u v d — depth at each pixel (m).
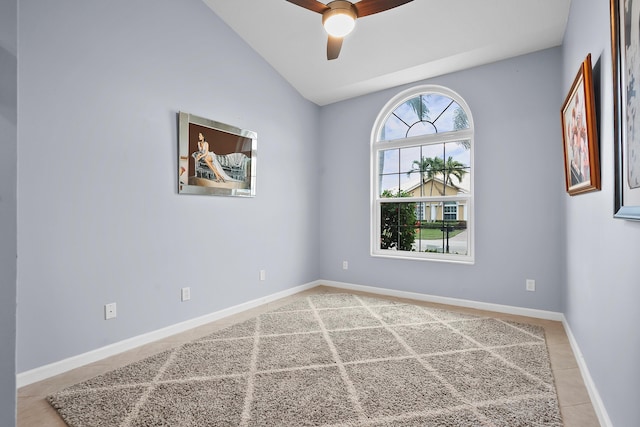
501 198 3.23
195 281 2.90
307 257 4.28
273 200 3.75
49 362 2.02
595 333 1.77
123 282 2.40
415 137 3.83
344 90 4.02
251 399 1.74
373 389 1.83
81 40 2.17
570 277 2.54
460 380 1.92
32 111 1.95
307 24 3.11
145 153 2.54
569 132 2.29
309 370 2.05
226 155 3.17
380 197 4.10
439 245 3.70
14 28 0.59
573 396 1.78
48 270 2.02
